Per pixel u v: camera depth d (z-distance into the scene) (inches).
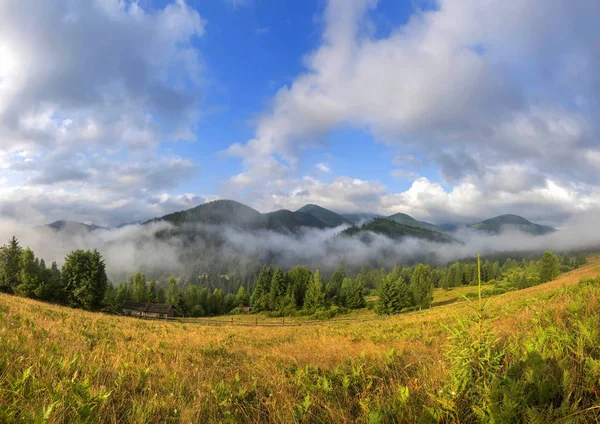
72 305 1863.9
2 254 1959.9
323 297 2933.1
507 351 163.5
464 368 133.8
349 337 586.2
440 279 5949.8
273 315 2945.4
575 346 154.7
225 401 169.2
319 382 194.7
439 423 122.5
